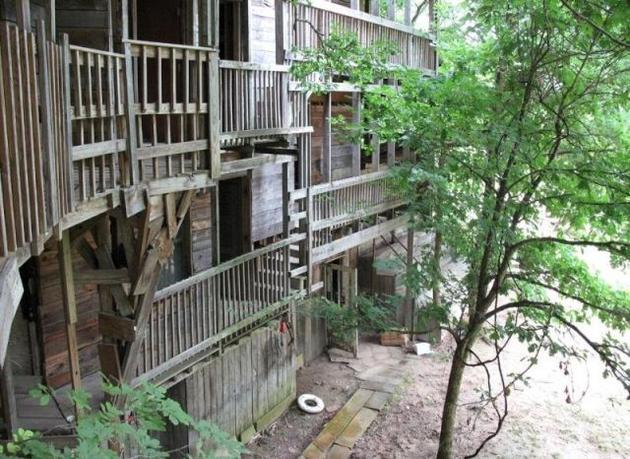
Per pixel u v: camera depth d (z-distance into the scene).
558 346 10.45
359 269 17.89
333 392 14.27
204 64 7.42
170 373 8.96
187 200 7.41
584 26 8.30
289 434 12.28
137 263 6.85
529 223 12.27
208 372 10.10
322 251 12.77
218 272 9.66
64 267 6.79
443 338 18.02
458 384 11.72
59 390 8.41
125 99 6.06
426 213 10.68
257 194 11.74
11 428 6.77
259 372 11.78
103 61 5.64
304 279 12.35
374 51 11.70
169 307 8.78
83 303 9.22
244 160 8.92
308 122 11.65
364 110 12.13
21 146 3.66
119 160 6.11
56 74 4.54
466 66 11.25
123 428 4.07
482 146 9.93
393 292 17.25
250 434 11.62
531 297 12.50
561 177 10.09
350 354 16.33
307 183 11.86
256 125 9.77
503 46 10.27
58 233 4.71
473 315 11.80
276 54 10.91
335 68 10.91
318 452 11.67
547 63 9.92
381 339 17.25
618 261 10.50
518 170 10.39
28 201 3.73
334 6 12.14
